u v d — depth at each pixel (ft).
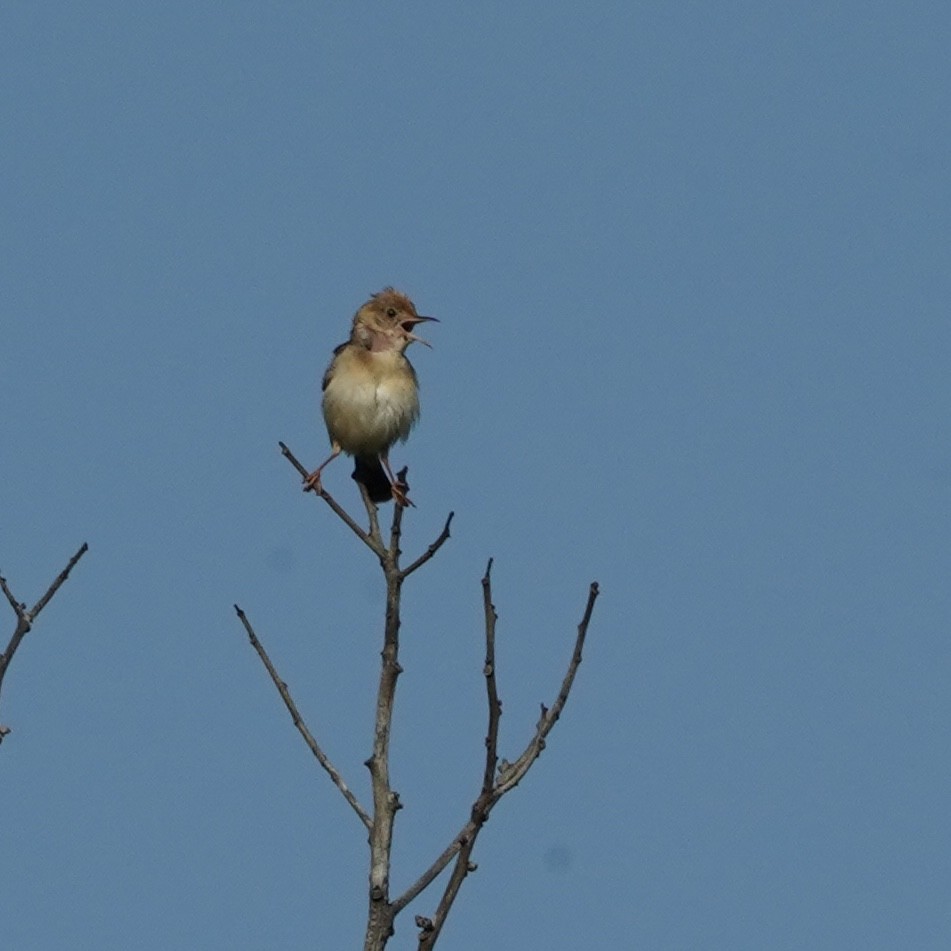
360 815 36.19
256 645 37.86
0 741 35.17
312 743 37.09
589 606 36.19
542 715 35.68
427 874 34.71
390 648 37.73
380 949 34.50
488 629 34.37
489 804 34.09
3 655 35.73
